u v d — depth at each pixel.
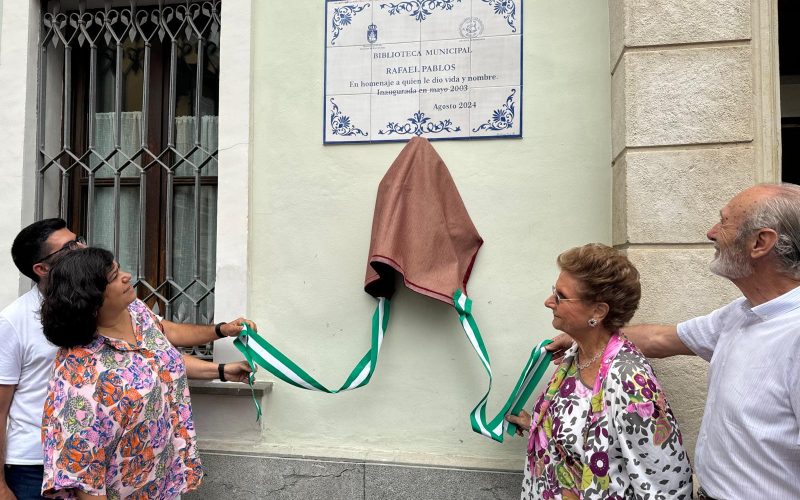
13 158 3.05
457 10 2.78
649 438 1.65
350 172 2.86
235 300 2.87
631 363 1.73
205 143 3.11
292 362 2.74
